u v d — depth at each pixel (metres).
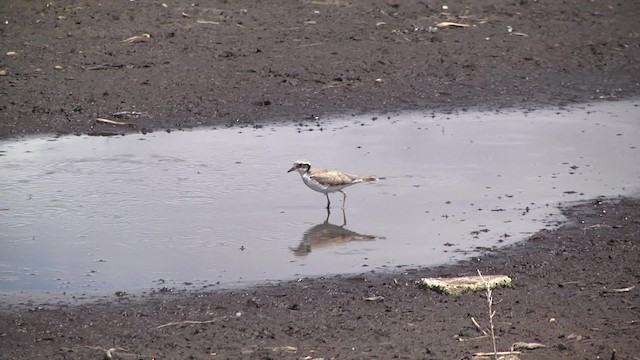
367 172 28.50
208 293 20.73
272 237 23.97
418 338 18.33
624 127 33.00
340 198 26.78
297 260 22.55
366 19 42.75
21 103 34.03
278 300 20.31
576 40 41.69
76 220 25.02
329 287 20.95
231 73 36.88
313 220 25.16
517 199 26.33
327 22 42.22
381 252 22.97
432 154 30.17
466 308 19.78
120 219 25.08
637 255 22.39
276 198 26.77
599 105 35.50
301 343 18.22
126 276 21.62
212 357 17.64
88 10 42.12
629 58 40.06
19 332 18.91
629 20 44.06
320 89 35.97
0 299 20.41
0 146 30.92
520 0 45.69
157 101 34.53
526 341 18.09
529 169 28.83
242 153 30.23
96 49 38.62
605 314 19.31
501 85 37.12
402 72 37.72
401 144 31.14
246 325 19.12
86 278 21.53
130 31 40.38
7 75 36.25
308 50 39.22
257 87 35.88
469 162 29.47
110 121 32.88
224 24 41.44
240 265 22.27
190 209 25.80
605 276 21.28
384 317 19.39
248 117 33.66
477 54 39.69
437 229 24.34
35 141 31.42
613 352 17.22
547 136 32.03
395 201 26.39
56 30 40.28
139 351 17.98
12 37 39.59
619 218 24.78
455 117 34.00
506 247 23.08
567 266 21.88
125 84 35.72
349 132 32.31
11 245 23.36
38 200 26.39
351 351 17.80
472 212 25.45
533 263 22.08
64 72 36.56
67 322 19.34
